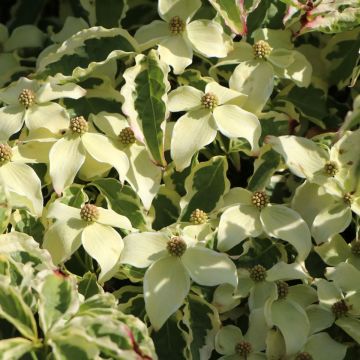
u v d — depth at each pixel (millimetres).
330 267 861
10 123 889
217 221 880
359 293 854
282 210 872
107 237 846
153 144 875
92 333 762
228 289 857
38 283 787
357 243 877
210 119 887
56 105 894
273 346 845
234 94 901
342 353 848
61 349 757
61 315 777
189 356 844
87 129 882
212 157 897
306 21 910
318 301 863
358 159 882
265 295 856
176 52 912
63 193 871
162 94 882
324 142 906
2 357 750
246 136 879
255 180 896
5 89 908
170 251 835
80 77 901
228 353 849
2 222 843
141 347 771
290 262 880
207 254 840
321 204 881
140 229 876
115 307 807
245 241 879
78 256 869
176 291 828
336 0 910
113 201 883
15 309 774
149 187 876
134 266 850
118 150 881
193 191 890
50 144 887
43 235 870
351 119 896
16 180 867
